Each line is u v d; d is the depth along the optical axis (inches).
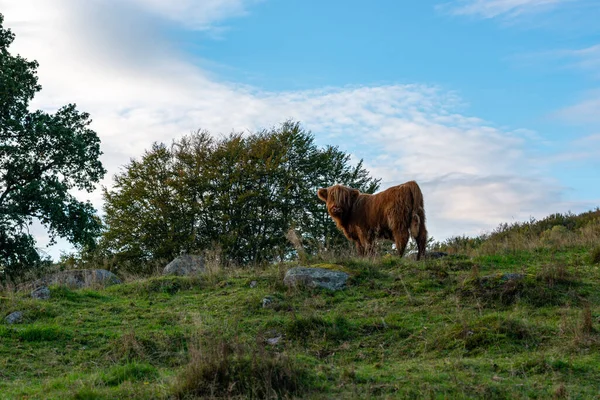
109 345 392.2
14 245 1096.2
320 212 1405.0
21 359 375.2
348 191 636.7
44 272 959.0
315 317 414.0
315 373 319.9
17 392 311.1
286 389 294.0
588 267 541.6
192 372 299.7
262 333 400.8
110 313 471.2
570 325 377.1
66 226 1169.4
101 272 657.0
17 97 1175.6
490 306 438.0
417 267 532.4
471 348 362.3
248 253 1307.8
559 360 322.7
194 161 1421.0
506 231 928.9
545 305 435.5
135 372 337.4
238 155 1414.9
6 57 1176.2
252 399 282.5
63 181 1226.6
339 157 1536.7
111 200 1411.2
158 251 1300.4
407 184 593.6
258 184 1416.1
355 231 635.5
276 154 1453.0
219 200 1357.0
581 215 956.0
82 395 293.4
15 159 1152.8
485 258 585.9
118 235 1363.2
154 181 1405.0
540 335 369.7
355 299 471.2
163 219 1359.5
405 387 296.5
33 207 1139.3
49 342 404.5
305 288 490.6
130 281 613.0
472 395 284.4
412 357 364.8
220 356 308.8
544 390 289.4
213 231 1350.9
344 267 531.5
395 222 591.8
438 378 309.1
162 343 387.5
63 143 1184.2
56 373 357.1
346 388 298.8
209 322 432.5
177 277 566.6
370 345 387.2
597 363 323.3
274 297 471.8
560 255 600.1
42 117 1184.2
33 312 459.5
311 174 1496.1
